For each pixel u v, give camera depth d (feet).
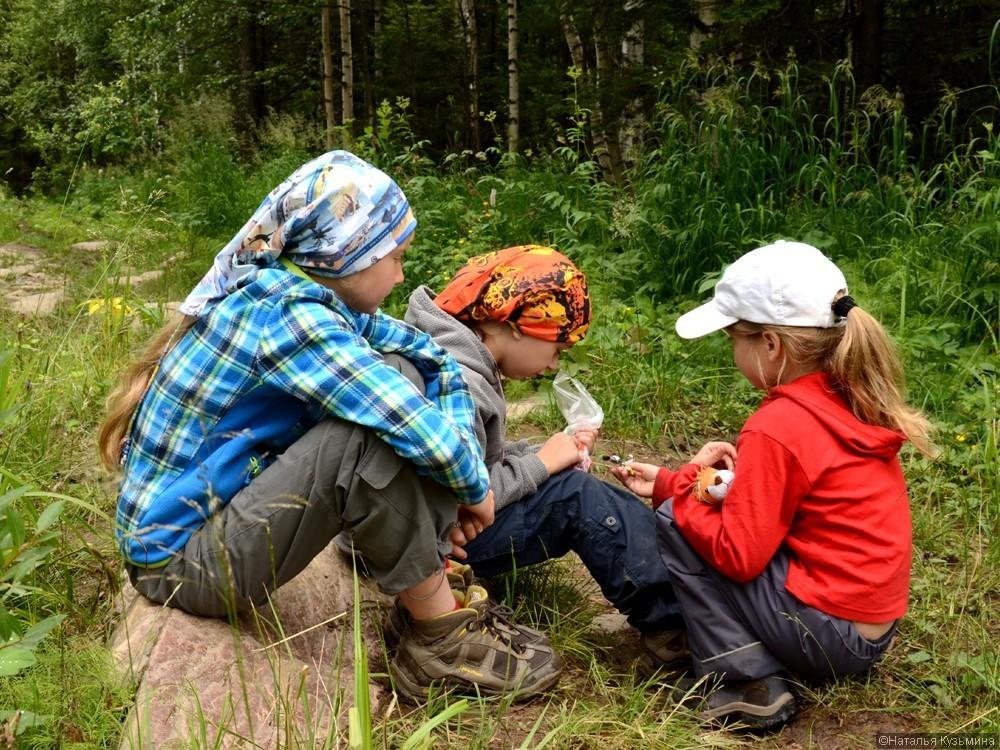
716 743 6.59
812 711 7.00
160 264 25.21
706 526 6.84
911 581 8.77
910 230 17.17
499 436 7.63
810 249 7.15
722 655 6.91
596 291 16.84
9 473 7.06
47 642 6.67
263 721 6.13
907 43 26.99
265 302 6.20
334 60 59.41
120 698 6.08
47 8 66.95
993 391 12.71
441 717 5.57
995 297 14.48
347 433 6.18
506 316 7.51
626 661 7.87
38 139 63.10
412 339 6.93
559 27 45.09
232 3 51.34
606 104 26.40
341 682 6.83
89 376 11.88
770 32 24.93
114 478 9.23
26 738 5.67
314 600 7.50
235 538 6.26
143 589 6.71
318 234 6.23
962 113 25.27
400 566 6.46
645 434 12.60
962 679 7.27
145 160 48.96
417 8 56.75
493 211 20.92
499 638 7.00
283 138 38.19
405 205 6.58
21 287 22.22
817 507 6.75
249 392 6.31
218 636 6.57
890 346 6.88
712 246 17.12
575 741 6.53
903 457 11.49
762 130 19.66
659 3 26.63
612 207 18.98
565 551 7.89
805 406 6.79
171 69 56.59
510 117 44.68
